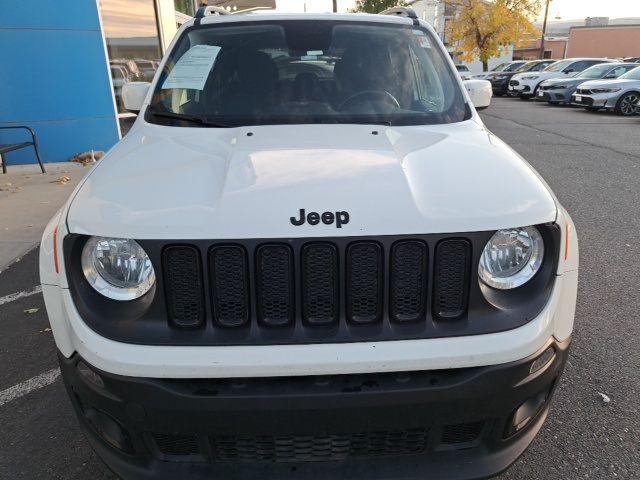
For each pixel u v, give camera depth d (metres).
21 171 8.62
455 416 1.80
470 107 2.96
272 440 1.82
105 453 1.95
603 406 2.85
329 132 2.49
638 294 4.11
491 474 1.89
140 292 1.79
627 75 17.30
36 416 2.86
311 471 1.85
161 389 1.72
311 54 3.09
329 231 1.72
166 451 1.87
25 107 8.77
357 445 1.86
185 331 1.77
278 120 2.75
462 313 1.81
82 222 1.82
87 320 1.80
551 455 2.52
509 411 1.86
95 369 1.77
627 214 6.14
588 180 7.77
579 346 3.41
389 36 3.24
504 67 30.02
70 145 9.19
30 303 4.15
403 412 1.76
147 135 2.63
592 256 4.88
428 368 1.74
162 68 3.15
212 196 1.85
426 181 1.96
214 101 2.88
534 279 1.89
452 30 41.44
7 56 8.48
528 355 1.81
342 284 1.75
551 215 1.90
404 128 2.63
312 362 1.71
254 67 3.03
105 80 9.20
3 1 8.27
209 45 3.16
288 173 1.95
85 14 8.81
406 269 1.77
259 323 1.77
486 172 2.05
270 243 1.73
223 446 1.84
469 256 1.78
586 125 14.08
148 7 10.97
